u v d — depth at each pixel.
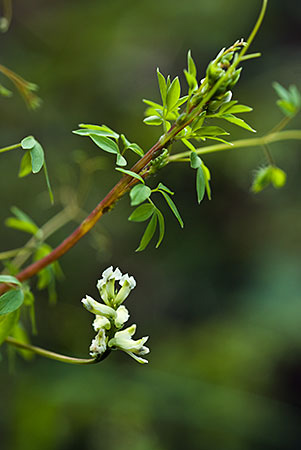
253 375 0.88
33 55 1.01
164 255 1.03
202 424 0.78
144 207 0.29
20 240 0.81
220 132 0.29
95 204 0.88
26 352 0.34
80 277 0.88
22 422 0.71
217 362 0.88
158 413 0.77
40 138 0.90
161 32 1.07
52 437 0.71
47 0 1.07
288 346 0.89
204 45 1.08
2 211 0.81
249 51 1.11
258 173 0.36
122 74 1.04
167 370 0.87
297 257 1.00
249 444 0.80
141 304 1.02
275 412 0.86
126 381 0.81
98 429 0.74
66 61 1.02
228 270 1.04
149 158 0.29
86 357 0.83
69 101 0.98
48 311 0.83
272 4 1.12
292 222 1.04
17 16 1.03
